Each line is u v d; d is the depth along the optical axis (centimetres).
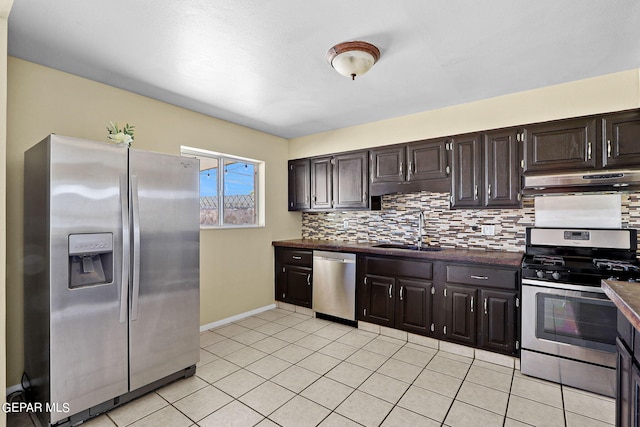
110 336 199
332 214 444
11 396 216
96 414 195
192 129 326
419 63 226
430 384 235
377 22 178
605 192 247
